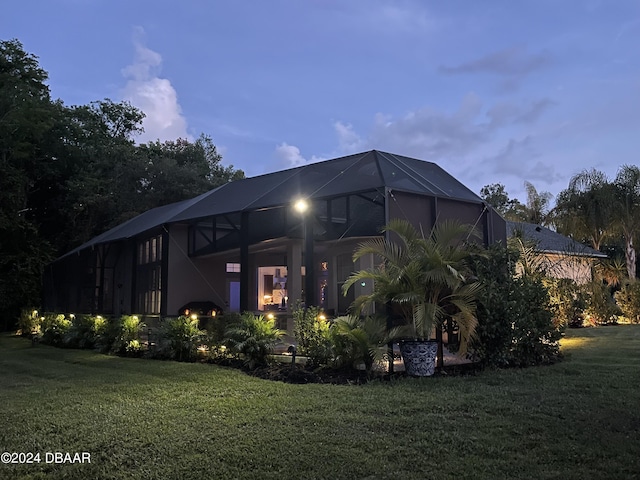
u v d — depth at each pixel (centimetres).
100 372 1076
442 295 986
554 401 694
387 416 637
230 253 1706
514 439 539
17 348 1748
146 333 1606
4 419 684
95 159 3503
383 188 1208
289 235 1443
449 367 1000
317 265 1642
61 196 3294
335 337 952
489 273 1052
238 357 1095
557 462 475
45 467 505
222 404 723
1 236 2758
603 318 2108
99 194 3241
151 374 1019
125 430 608
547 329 1062
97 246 2152
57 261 2588
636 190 2730
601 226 2755
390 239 1140
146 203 3259
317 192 1349
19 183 2812
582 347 1312
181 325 1233
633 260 2727
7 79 2816
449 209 1326
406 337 938
